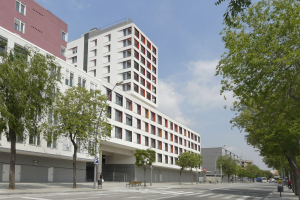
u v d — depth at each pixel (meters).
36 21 43.31
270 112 12.36
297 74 10.73
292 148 21.44
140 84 64.44
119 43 65.62
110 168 56.31
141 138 56.28
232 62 12.56
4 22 37.22
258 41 11.43
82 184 35.53
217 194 27.11
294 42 10.66
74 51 72.62
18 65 20.56
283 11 11.17
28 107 21.20
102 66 66.50
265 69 11.12
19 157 31.23
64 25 49.84
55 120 28.42
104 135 32.69
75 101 28.12
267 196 26.31
